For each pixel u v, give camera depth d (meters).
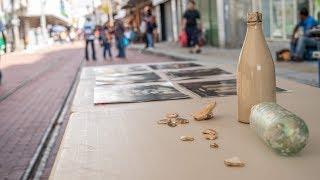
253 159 1.29
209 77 3.16
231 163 1.24
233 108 2.02
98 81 3.25
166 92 2.58
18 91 11.37
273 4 17.25
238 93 1.73
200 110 1.91
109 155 1.41
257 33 1.65
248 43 1.66
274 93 1.67
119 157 1.39
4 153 5.63
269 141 1.30
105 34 21.36
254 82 1.65
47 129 6.84
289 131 1.28
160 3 34.22
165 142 1.53
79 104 2.35
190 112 2.00
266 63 1.64
